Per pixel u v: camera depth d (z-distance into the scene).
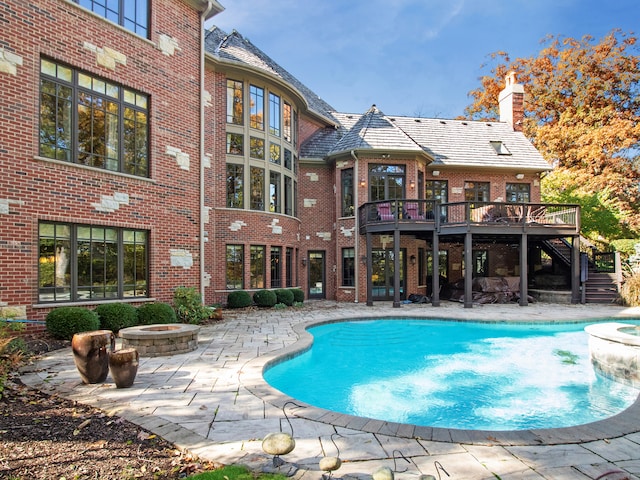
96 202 8.70
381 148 16.14
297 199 17.39
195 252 10.89
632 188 22.89
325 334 10.38
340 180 17.14
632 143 22.91
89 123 8.73
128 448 3.25
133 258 9.53
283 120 16.06
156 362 6.30
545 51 28.78
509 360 8.20
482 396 6.01
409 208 15.31
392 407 5.56
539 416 5.19
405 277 16.98
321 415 4.02
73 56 8.38
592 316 11.57
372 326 11.45
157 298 9.84
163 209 10.10
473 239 17.23
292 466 2.92
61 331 7.36
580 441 3.43
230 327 9.80
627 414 4.09
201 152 11.16
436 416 5.21
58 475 2.78
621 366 6.26
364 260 16.47
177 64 10.60
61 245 8.20
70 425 3.72
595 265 16.59
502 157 18.78
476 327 11.26
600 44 26.64
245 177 14.50
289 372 7.04
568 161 25.27
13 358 5.79
